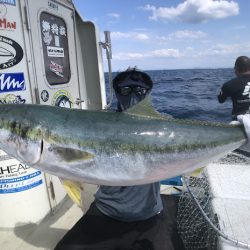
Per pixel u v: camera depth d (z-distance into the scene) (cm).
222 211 124
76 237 127
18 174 164
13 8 151
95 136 101
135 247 126
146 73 124
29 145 102
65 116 104
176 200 167
